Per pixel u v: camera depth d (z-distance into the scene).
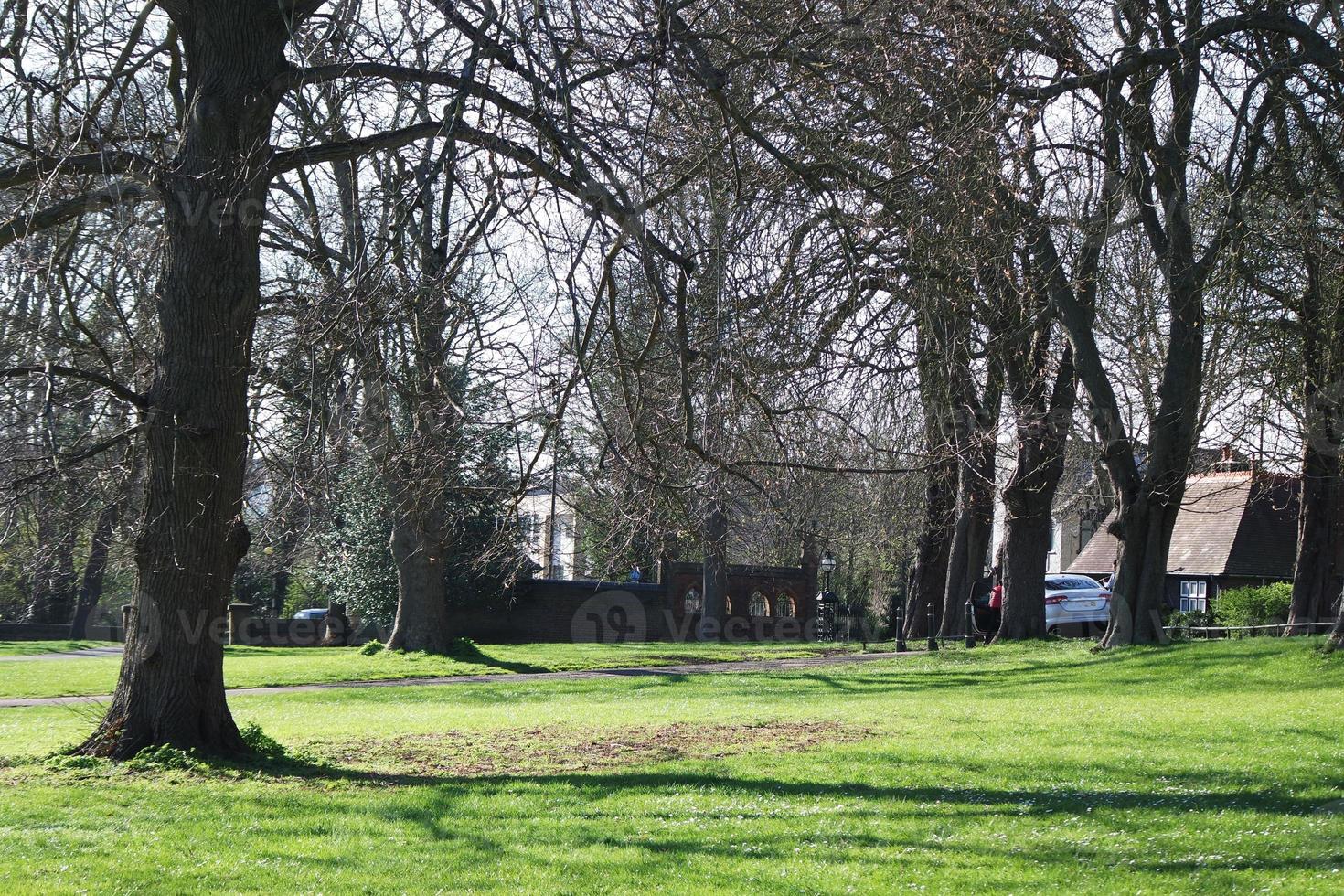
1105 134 17.81
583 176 9.31
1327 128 17.42
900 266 12.02
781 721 15.39
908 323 13.34
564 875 7.36
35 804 9.43
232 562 11.68
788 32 10.66
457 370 11.00
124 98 12.90
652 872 7.39
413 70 10.71
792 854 7.82
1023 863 7.49
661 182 11.30
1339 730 12.39
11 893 6.80
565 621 40.34
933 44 11.98
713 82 9.88
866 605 53.78
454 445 11.09
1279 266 18.72
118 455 13.17
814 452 12.21
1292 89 18.72
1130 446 22.19
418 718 17.03
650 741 13.77
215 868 7.47
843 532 28.34
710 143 10.98
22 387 13.19
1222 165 18.95
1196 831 8.24
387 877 7.31
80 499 13.02
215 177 11.02
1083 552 49.94
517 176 10.51
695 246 11.07
